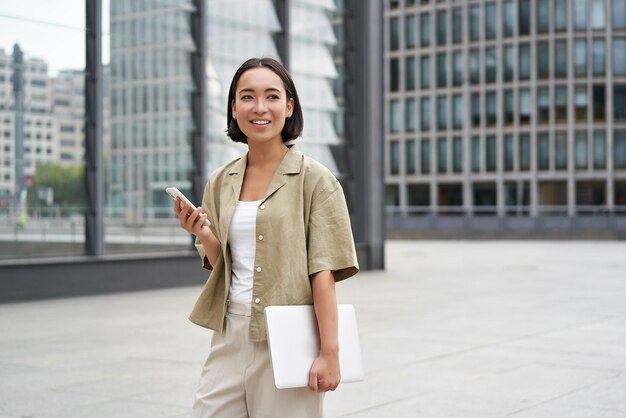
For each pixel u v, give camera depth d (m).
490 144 77.00
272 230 3.14
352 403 6.68
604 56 74.12
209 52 19.53
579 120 74.56
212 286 3.29
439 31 78.81
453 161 78.44
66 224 16.58
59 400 6.91
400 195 81.00
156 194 18.39
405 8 80.19
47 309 13.80
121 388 7.37
